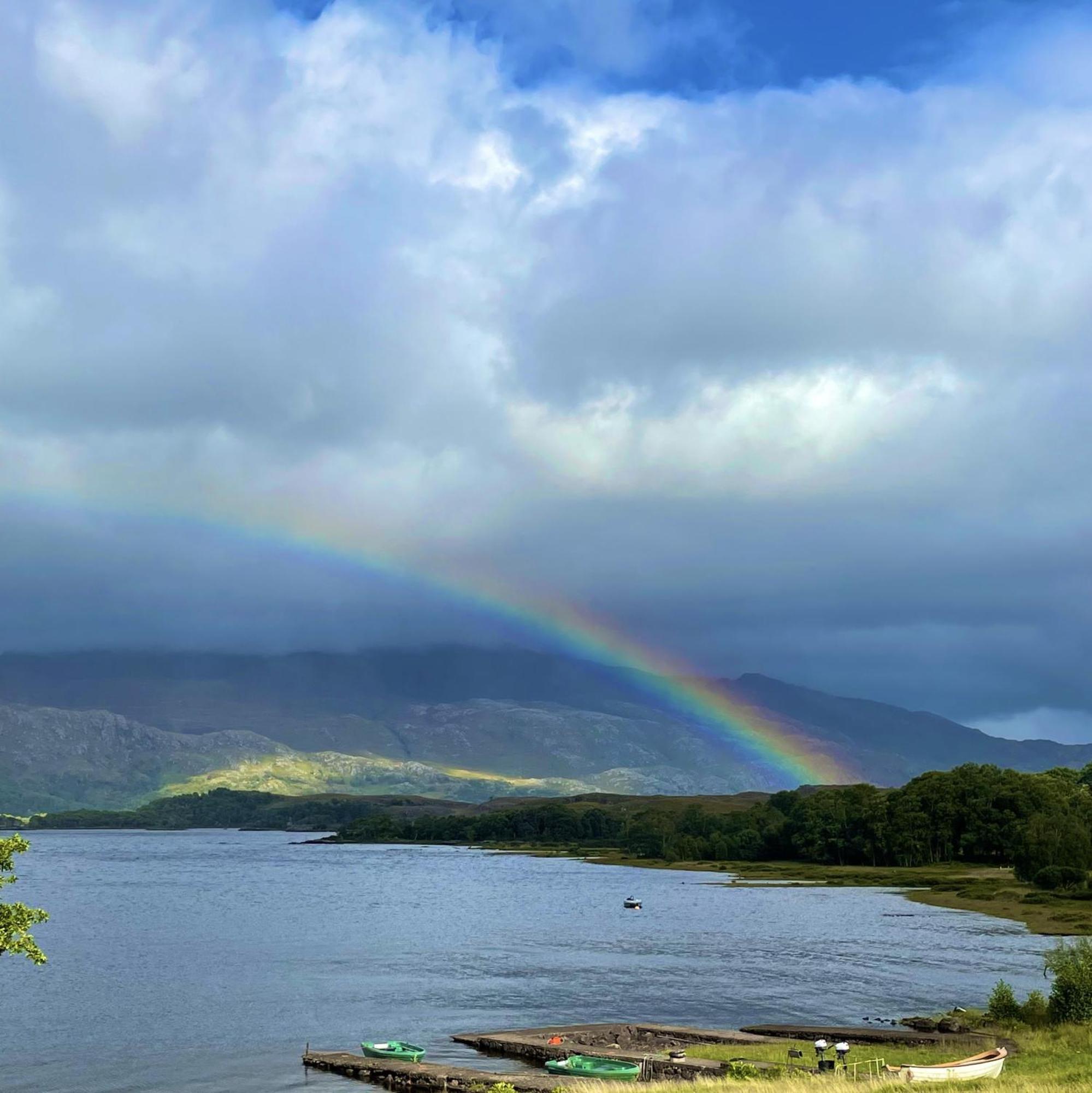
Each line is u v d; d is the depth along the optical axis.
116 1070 85.44
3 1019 105.56
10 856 53.56
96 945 161.38
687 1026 98.81
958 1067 61.19
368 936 172.12
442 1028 100.19
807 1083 59.41
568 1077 78.38
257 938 170.62
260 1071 84.62
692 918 198.50
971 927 178.25
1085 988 87.00
